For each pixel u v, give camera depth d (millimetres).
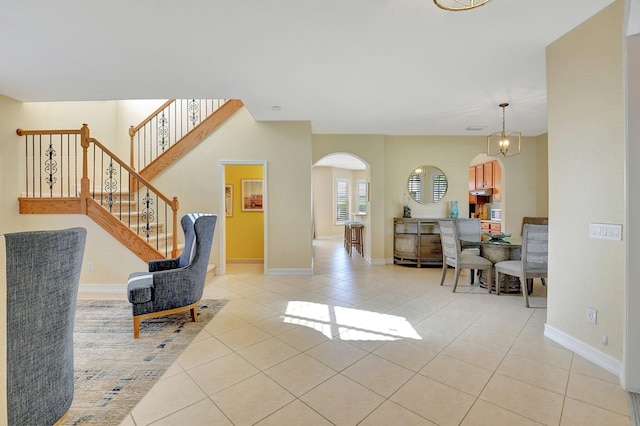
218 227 4969
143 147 5773
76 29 2262
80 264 1430
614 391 1829
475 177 7715
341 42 2473
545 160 5707
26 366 1146
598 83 2082
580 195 2232
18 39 2393
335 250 7812
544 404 1712
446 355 2287
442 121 4820
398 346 2439
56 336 1281
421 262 5594
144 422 1570
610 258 2027
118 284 3953
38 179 4242
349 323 2926
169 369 2092
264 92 3555
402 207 5980
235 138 4930
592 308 2160
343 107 4121
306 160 4934
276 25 2234
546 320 2793
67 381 1370
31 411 1170
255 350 2371
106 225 3926
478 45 2514
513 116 4547
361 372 2053
